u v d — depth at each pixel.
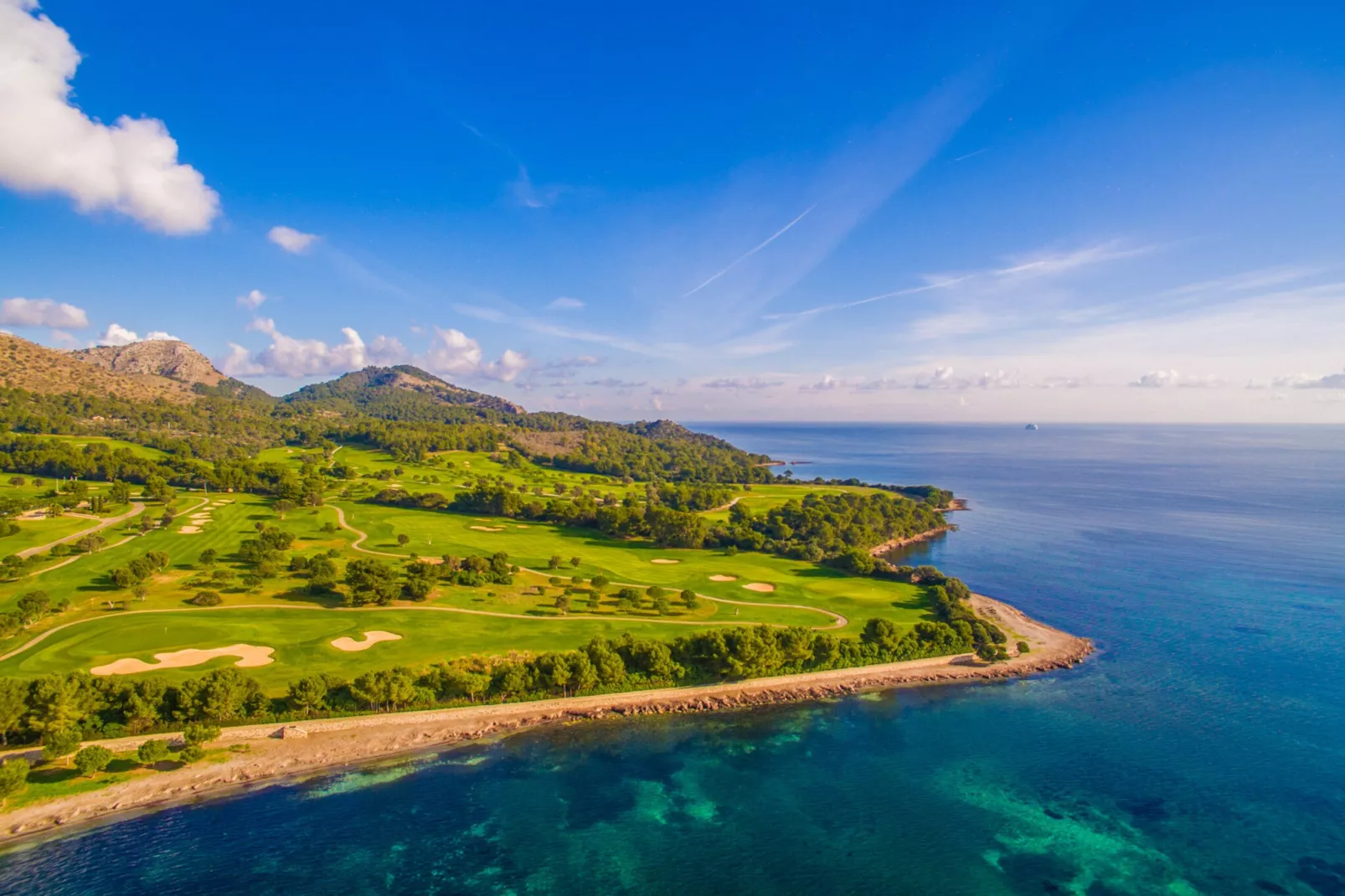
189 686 70.25
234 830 57.78
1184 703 85.44
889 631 99.31
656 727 78.88
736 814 62.00
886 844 57.88
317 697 74.12
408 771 67.88
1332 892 52.19
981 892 52.09
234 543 140.38
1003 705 85.31
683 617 111.19
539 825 59.75
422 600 111.81
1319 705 84.62
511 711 79.81
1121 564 160.62
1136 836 59.16
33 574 111.81
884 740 76.31
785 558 161.38
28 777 61.81
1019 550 179.00
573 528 184.88
